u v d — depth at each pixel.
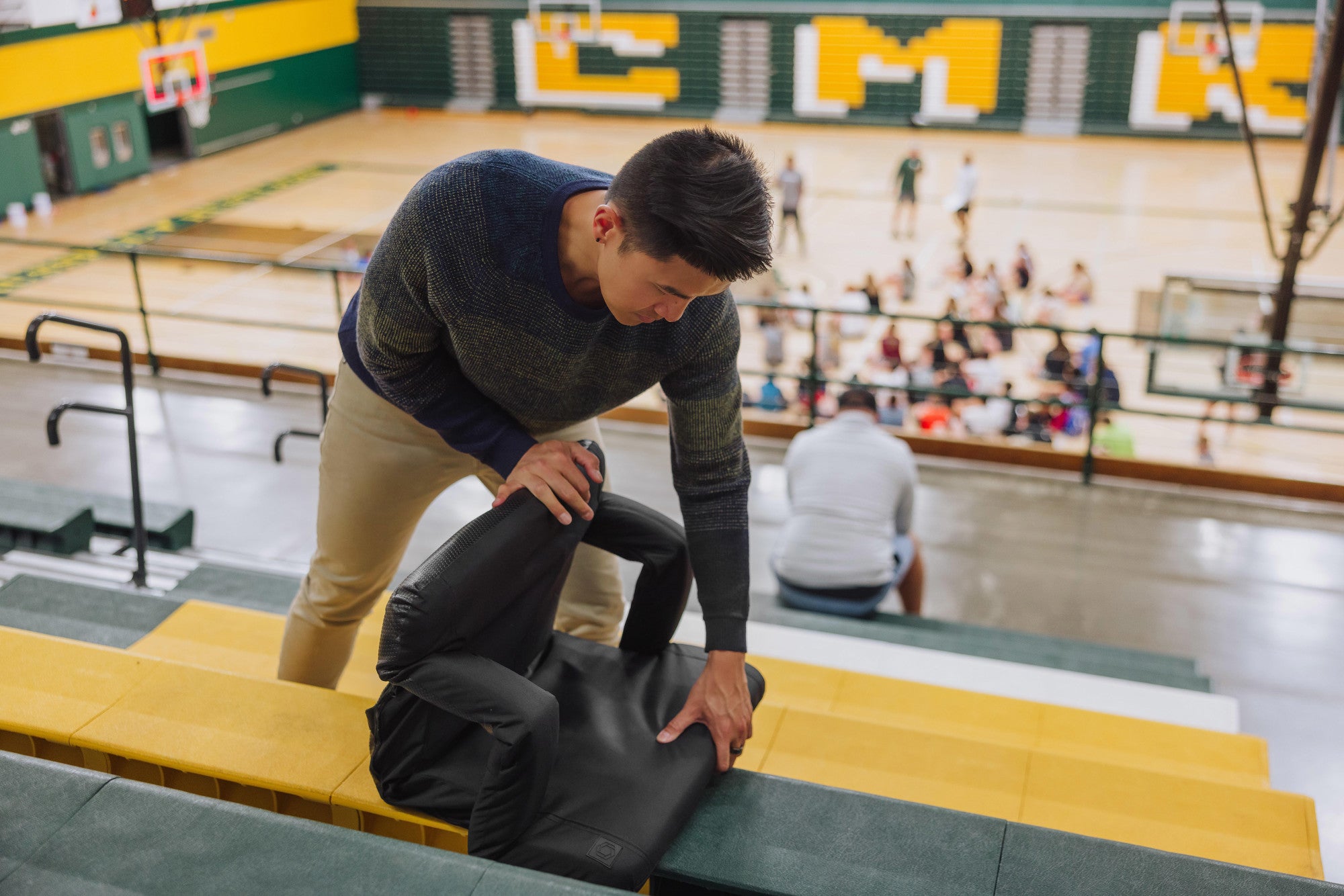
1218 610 4.59
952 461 6.02
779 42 23.39
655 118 24.72
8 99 16.84
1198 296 12.76
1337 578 4.83
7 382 7.20
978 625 4.43
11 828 1.39
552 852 1.37
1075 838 1.49
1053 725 2.82
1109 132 22.30
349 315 1.64
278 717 1.70
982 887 1.41
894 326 11.95
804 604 4.04
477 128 24.16
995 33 22.16
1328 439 10.20
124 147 19.42
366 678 2.60
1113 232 16.72
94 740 1.64
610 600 2.10
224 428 6.54
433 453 1.72
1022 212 17.78
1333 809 3.33
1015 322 13.27
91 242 15.95
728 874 1.43
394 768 1.49
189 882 1.31
